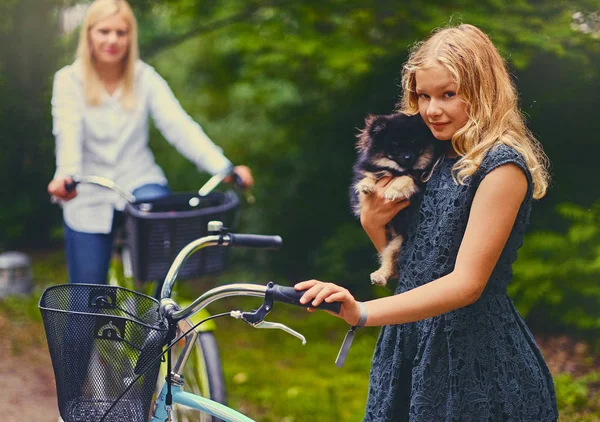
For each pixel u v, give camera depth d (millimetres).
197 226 4703
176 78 14688
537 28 7605
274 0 9094
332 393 6613
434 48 3010
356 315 2721
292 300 2684
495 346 2949
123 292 3186
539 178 3109
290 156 11023
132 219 4609
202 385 4562
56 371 2832
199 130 5414
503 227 2832
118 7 5254
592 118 8484
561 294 7660
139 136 5441
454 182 2988
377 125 3842
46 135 11984
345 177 10562
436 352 2992
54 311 2783
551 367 7242
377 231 3623
